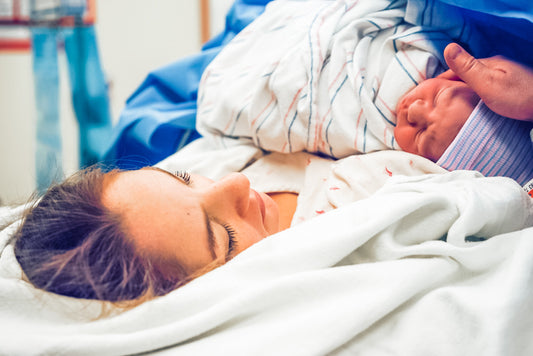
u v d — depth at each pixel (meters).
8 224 0.63
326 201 0.69
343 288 0.45
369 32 0.73
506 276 0.46
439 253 0.47
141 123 0.92
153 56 2.27
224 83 0.82
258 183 0.77
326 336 0.42
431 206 0.50
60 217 0.51
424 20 0.70
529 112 0.58
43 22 1.85
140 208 0.50
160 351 0.44
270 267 0.48
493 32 0.68
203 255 0.50
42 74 1.90
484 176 0.62
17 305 0.48
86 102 1.88
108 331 0.45
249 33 0.86
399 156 0.65
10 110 2.27
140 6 2.21
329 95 0.71
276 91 0.73
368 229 0.47
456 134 0.62
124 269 0.47
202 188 0.55
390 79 0.68
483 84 0.58
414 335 0.44
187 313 0.45
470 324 0.43
